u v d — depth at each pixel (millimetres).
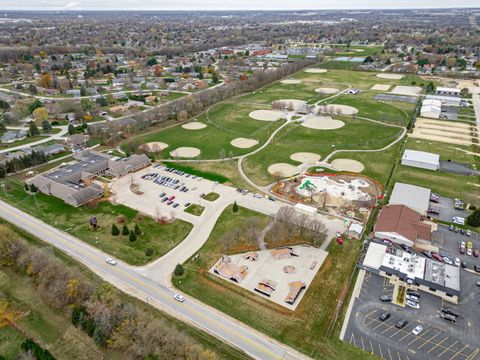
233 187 123188
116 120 181000
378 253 88375
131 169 134375
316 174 130875
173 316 72000
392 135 167375
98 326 66125
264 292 77625
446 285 77250
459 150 150000
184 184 125250
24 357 62188
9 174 133125
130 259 88375
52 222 103312
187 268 85312
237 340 67062
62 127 180375
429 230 95188
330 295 77562
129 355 63656
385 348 65375
